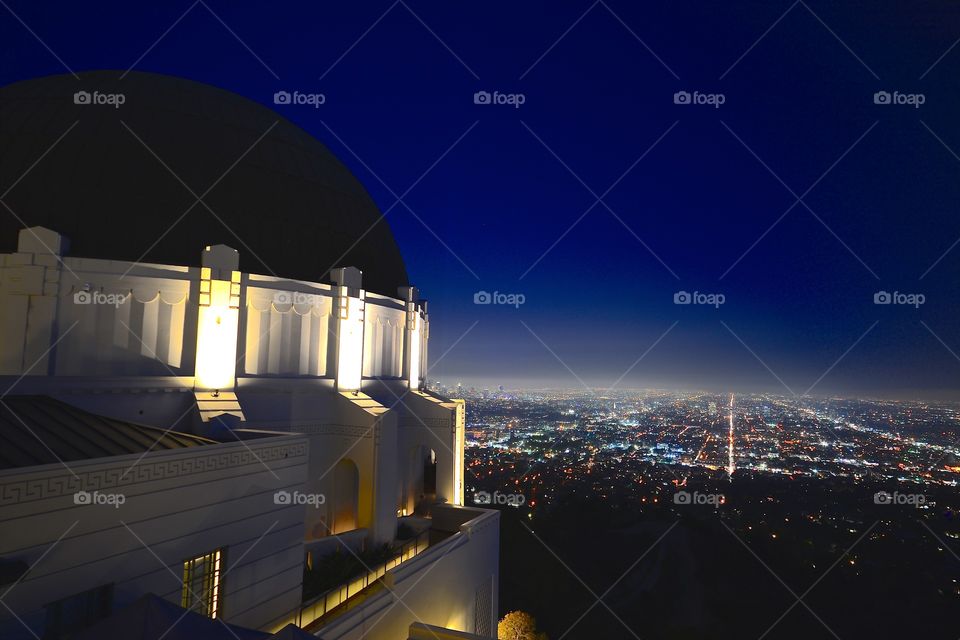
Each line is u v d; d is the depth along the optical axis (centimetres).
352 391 2425
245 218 2216
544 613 5656
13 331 1675
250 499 1528
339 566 1930
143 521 1242
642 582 6044
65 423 1442
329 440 2322
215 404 1919
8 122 2022
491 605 2683
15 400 1518
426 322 3288
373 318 2655
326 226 2516
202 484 1389
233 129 2423
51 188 1886
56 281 1712
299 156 2634
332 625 1559
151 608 1095
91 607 1166
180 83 2539
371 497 2225
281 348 2195
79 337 1745
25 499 1028
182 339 1934
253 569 1528
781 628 5044
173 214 2038
